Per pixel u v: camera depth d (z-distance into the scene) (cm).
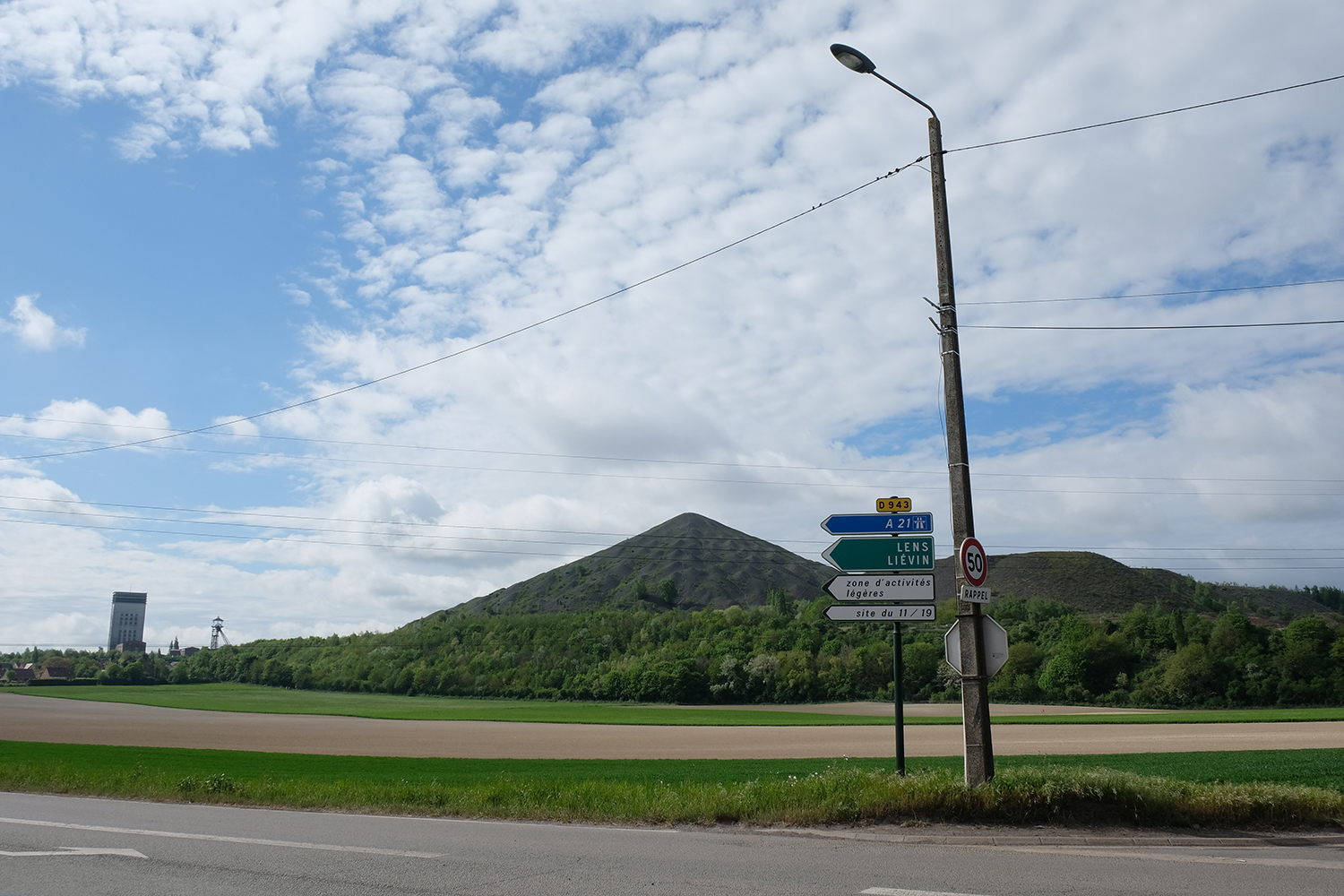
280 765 3481
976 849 1064
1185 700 10150
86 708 11188
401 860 988
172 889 834
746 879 870
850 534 1537
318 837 1178
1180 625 12012
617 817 1368
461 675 16788
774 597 19425
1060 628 12825
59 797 1820
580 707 12562
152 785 1955
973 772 1314
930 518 1516
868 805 1259
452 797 1614
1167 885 830
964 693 1348
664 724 8300
